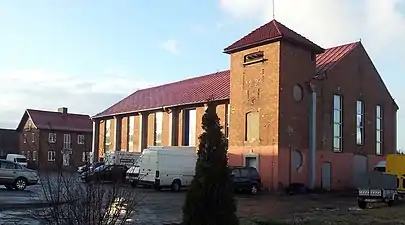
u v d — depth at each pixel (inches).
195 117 1760.6
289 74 1398.9
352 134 1612.9
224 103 1614.2
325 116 1510.8
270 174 1357.0
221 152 357.1
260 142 1395.2
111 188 334.0
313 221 698.8
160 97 2021.4
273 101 1374.3
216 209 346.3
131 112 2065.7
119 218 333.7
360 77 1669.5
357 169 1616.6
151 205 937.5
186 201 354.3
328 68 1547.7
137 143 2044.8
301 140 1419.8
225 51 1512.1
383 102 1763.0
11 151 3120.1
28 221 605.6
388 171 1169.4
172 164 1357.0
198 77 2073.1
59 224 317.7
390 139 1784.0
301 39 1433.3
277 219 716.7
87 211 320.2
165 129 1882.4
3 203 856.3
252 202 1076.5
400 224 685.3
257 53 1440.7
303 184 1389.0
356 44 1676.9
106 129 2294.5
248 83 1450.5
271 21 1476.4
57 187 326.3
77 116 3142.2
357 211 894.4
